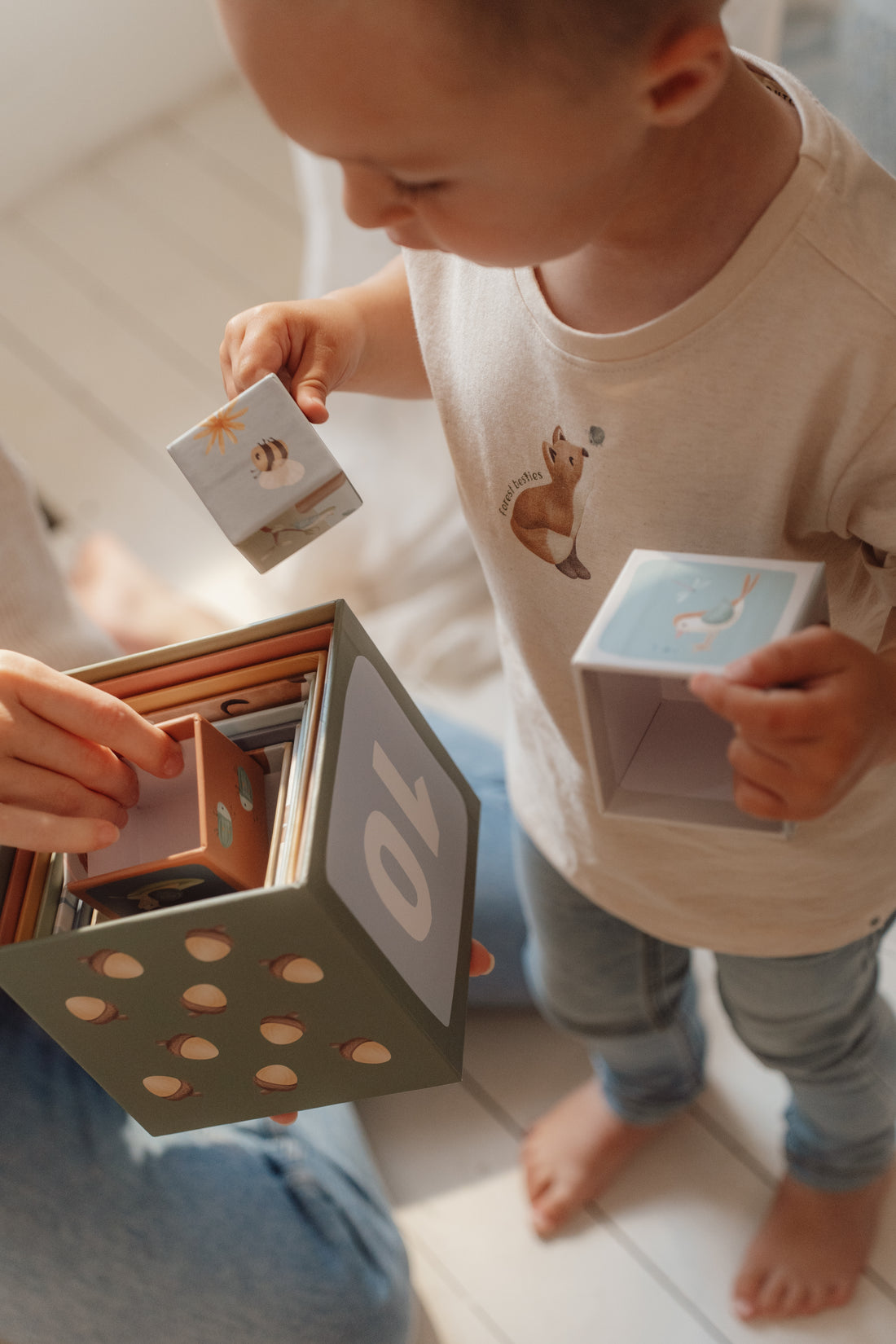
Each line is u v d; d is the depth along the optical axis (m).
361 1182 1.10
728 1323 1.15
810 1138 1.12
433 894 0.67
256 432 0.65
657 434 0.66
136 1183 0.91
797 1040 0.98
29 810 0.62
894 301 0.58
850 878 0.84
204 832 0.60
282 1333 0.96
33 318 2.39
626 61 0.48
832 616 0.76
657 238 0.60
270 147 2.59
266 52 0.48
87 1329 0.90
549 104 0.48
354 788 0.60
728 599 0.58
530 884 1.04
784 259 0.59
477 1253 1.23
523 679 0.89
